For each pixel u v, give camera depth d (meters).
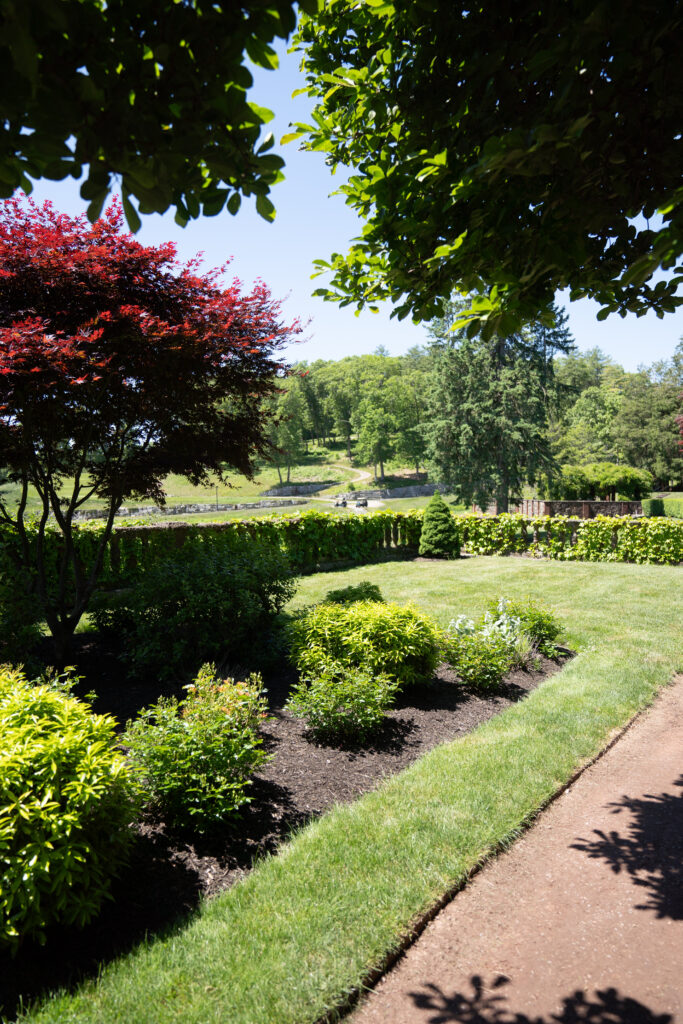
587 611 9.91
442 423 30.75
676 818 4.15
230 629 6.86
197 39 1.51
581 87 2.31
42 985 2.70
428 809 4.09
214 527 12.52
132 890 3.36
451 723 5.67
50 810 3.03
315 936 2.95
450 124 2.74
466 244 3.22
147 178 1.60
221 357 7.24
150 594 6.65
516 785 4.42
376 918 3.08
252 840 3.83
